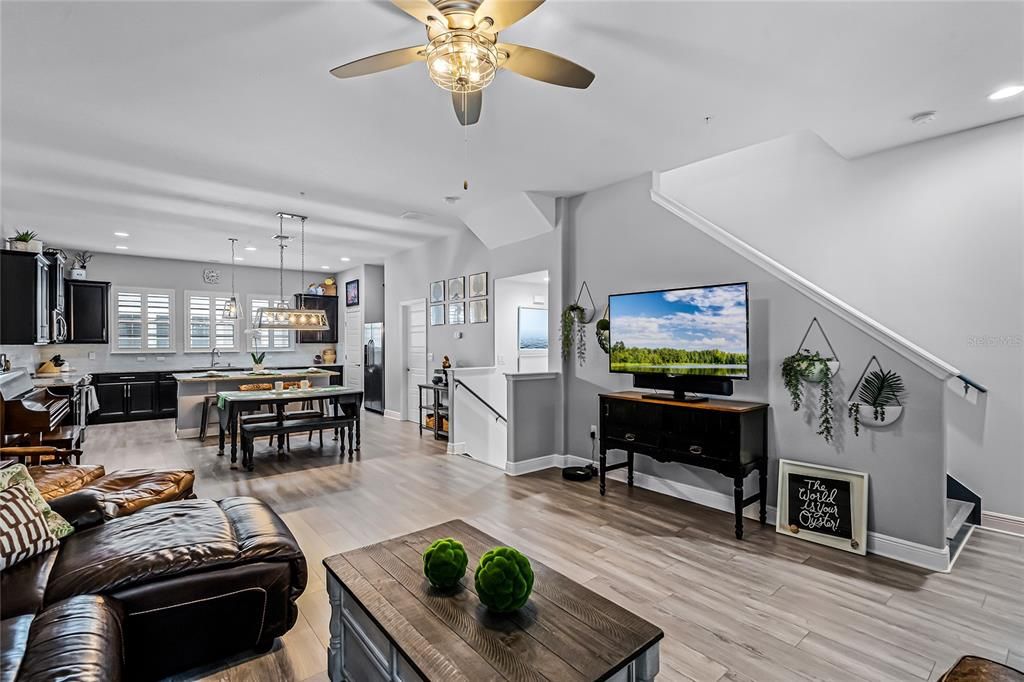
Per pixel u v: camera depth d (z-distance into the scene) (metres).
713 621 2.27
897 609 2.37
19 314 5.04
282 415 5.40
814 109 3.02
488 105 2.98
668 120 3.18
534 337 6.54
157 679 1.82
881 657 2.01
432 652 1.34
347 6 2.06
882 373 2.99
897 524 2.92
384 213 5.55
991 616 2.30
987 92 2.79
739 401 3.63
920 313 3.51
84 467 3.23
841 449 3.16
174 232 6.38
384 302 8.74
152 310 8.36
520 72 2.01
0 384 4.14
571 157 3.87
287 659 2.04
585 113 3.09
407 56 1.89
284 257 8.38
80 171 4.09
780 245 4.20
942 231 3.42
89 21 2.14
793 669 1.94
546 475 4.73
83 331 7.48
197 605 1.88
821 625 2.24
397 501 3.97
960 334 3.36
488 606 1.52
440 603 1.60
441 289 7.10
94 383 7.53
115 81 2.67
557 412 5.04
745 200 4.41
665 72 2.60
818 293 3.26
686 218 3.98
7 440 3.97
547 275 5.38
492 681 1.23
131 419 7.80
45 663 1.25
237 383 6.84
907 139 3.46
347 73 1.98
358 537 3.26
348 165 4.00
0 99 2.86
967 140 3.31
